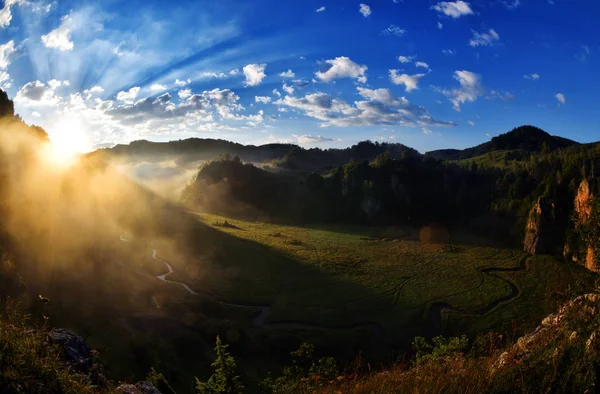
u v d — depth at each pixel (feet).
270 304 273.54
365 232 552.00
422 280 328.90
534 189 550.36
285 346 207.31
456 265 379.55
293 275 336.70
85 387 34.17
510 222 524.52
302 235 509.76
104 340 154.20
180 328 191.42
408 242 489.26
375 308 268.41
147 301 219.82
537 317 255.50
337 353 205.98
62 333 45.21
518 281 332.39
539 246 427.74
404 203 632.79
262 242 444.96
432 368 34.86
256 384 150.82
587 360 27.63
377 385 33.68
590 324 31.01
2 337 32.83
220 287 298.97
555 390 27.17
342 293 295.89
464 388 29.37
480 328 238.27
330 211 642.63
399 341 226.99
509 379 29.01
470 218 607.37
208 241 423.23
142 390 43.57
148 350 155.22
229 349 192.34
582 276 34.83
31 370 31.42
